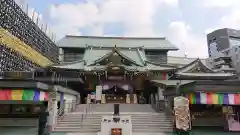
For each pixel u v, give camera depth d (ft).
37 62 107.04
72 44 161.79
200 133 66.13
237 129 69.51
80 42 167.73
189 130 64.54
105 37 177.99
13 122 67.97
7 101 61.72
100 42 172.55
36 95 62.64
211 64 215.31
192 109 75.41
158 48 163.32
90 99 110.63
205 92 68.39
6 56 79.46
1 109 69.15
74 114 77.82
